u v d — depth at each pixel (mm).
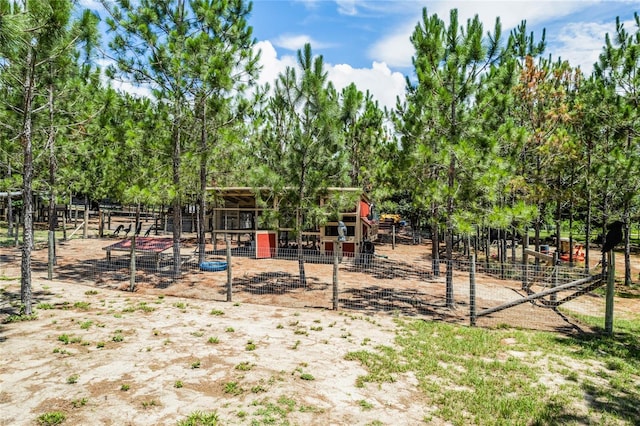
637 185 15023
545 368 6918
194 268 15727
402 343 7824
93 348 6836
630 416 5316
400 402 5469
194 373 5988
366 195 22156
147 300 10562
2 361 6141
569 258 21625
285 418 4832
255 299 11164
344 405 5266
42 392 5211
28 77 8742
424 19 11734
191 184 16547
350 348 7422
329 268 17047
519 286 14641
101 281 12828
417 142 11617
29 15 6793
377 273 16297
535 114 17812
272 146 13531
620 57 14477
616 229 9227
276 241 19781
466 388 6066
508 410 5328
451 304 11180
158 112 13438
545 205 20328
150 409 4895
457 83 11344
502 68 11883
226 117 14734
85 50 9492
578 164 17109
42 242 22062
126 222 37969
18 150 14656
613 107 14547
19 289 11055
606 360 7383
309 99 12719
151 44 12398
